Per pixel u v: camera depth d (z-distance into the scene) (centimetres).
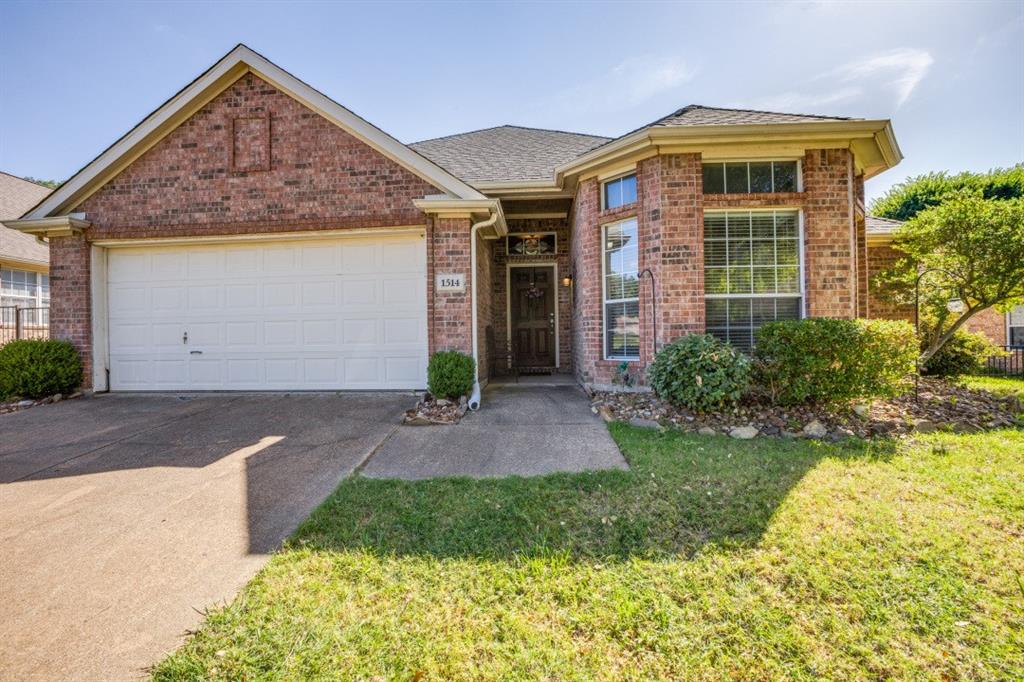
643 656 186
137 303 757
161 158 732
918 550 255
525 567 247
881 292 920
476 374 685
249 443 488
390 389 727
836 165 648
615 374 714
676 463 400
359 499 337
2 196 1330
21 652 190
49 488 369
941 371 820
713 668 179
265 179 720
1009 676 173
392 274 728
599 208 759
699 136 631
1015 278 678
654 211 666
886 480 354
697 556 254
